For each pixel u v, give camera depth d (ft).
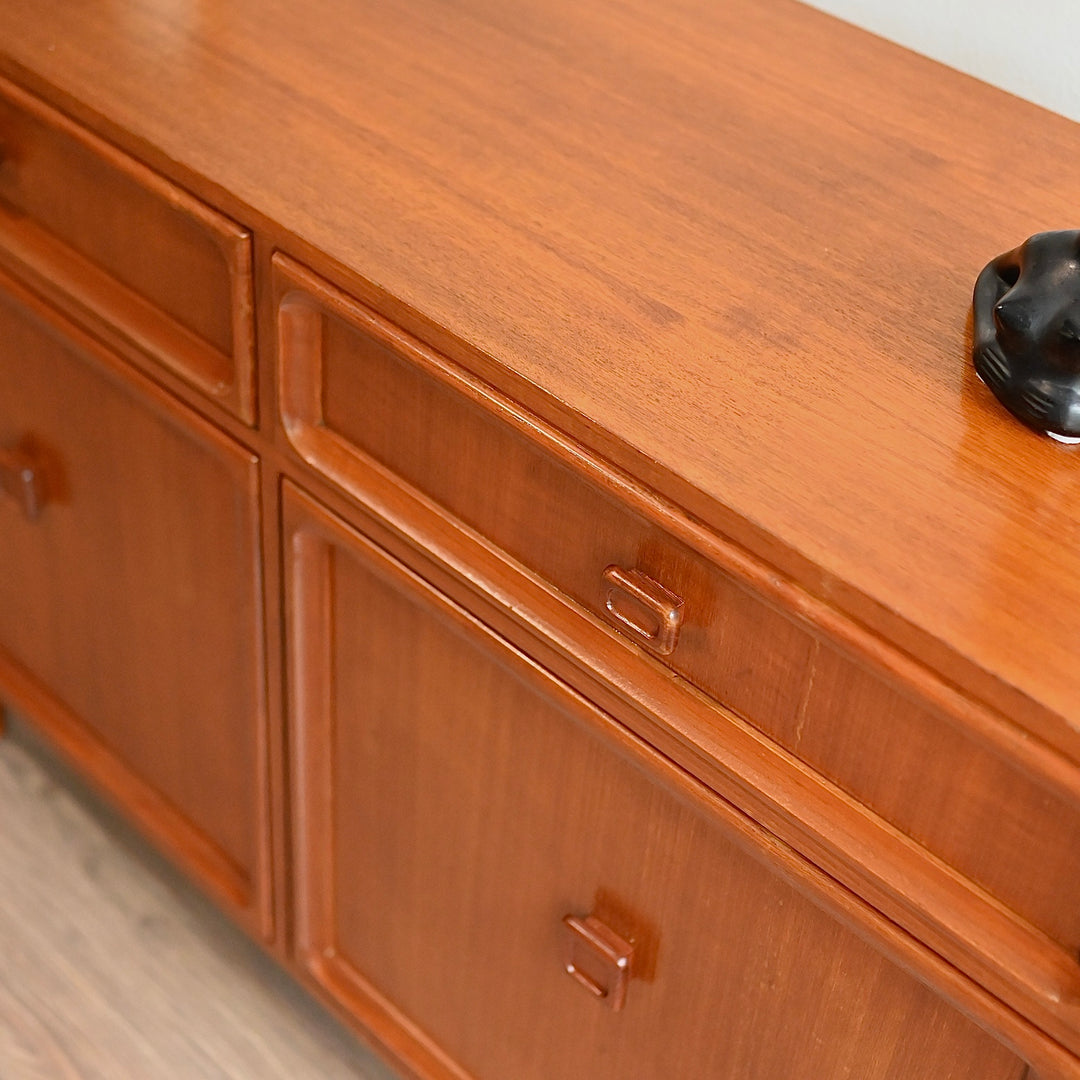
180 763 3.95
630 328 2.47
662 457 2.23
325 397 2.84
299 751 3.43
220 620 3.44
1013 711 1.97
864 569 2.08
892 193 2.88
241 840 3.90
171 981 4.40
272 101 2.93
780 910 2.56
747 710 2.40
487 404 2.43
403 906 3.50
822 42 3.38
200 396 3.05
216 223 2.72
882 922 2.34
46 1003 4.30
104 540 3.67
